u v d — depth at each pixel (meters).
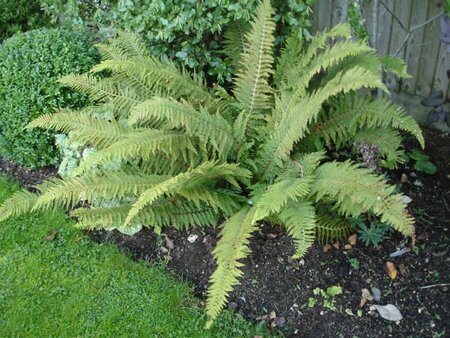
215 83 3.78
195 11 3.37
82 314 2.98
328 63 2.96
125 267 3.25
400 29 3.83
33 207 3.05
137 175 3.20
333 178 2.82
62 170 3.63
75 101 3.73
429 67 3.84
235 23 3.56
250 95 3.36
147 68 3.23
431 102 3.44
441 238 3.14
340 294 2.95
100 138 3.22
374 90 3.74
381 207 2.62
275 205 2.60
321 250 3.14
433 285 2.92
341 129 3.24
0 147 4.00
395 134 3.18
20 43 3.85
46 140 3.78
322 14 4.12
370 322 2.82
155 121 3.38
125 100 3.48
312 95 2.97
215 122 3.09
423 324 2.78
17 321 2.96
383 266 3.04
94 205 3.53
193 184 3.02
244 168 3.20
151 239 3.41
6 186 3.92
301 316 2.90
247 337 2.82
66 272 3.23
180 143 3.06
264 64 3.29
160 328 2.88
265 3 3.23
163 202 3.21
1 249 3.41
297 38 3.47
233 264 2.69
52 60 3.70
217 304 2.60
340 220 3.13
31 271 3.24
